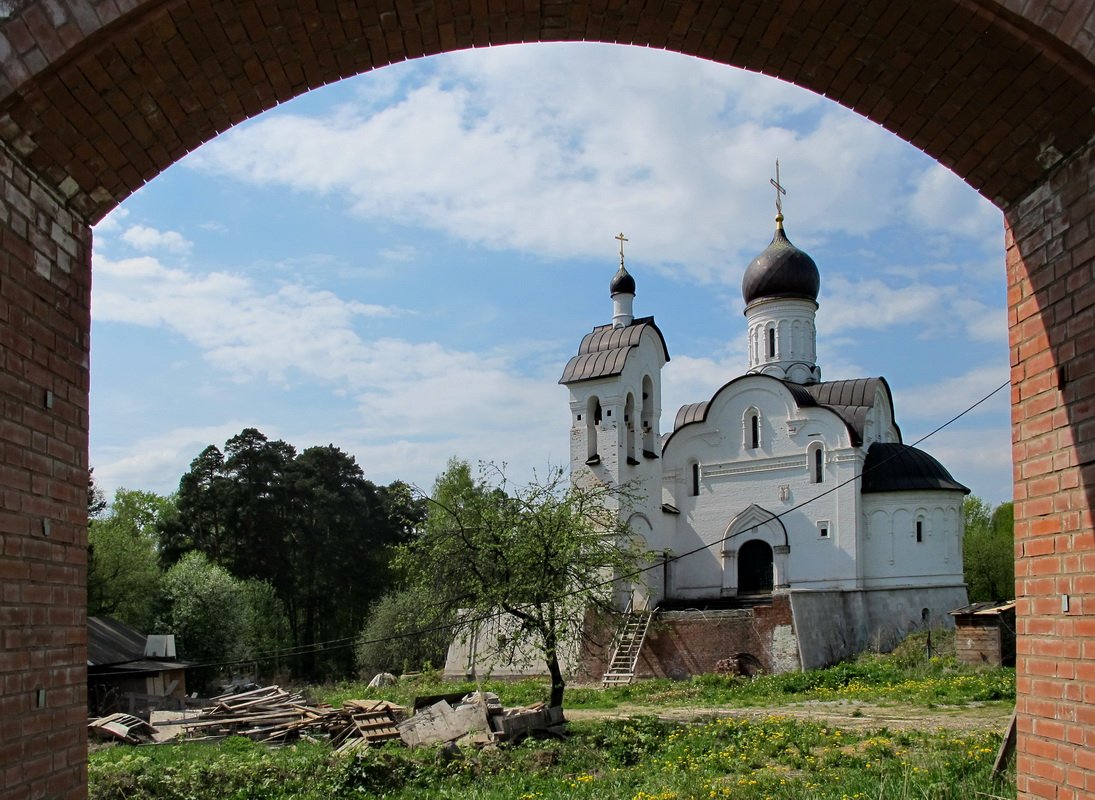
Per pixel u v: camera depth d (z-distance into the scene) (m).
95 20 5.89
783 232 53.12
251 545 66.31
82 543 6.93
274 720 28.33
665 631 39.19
